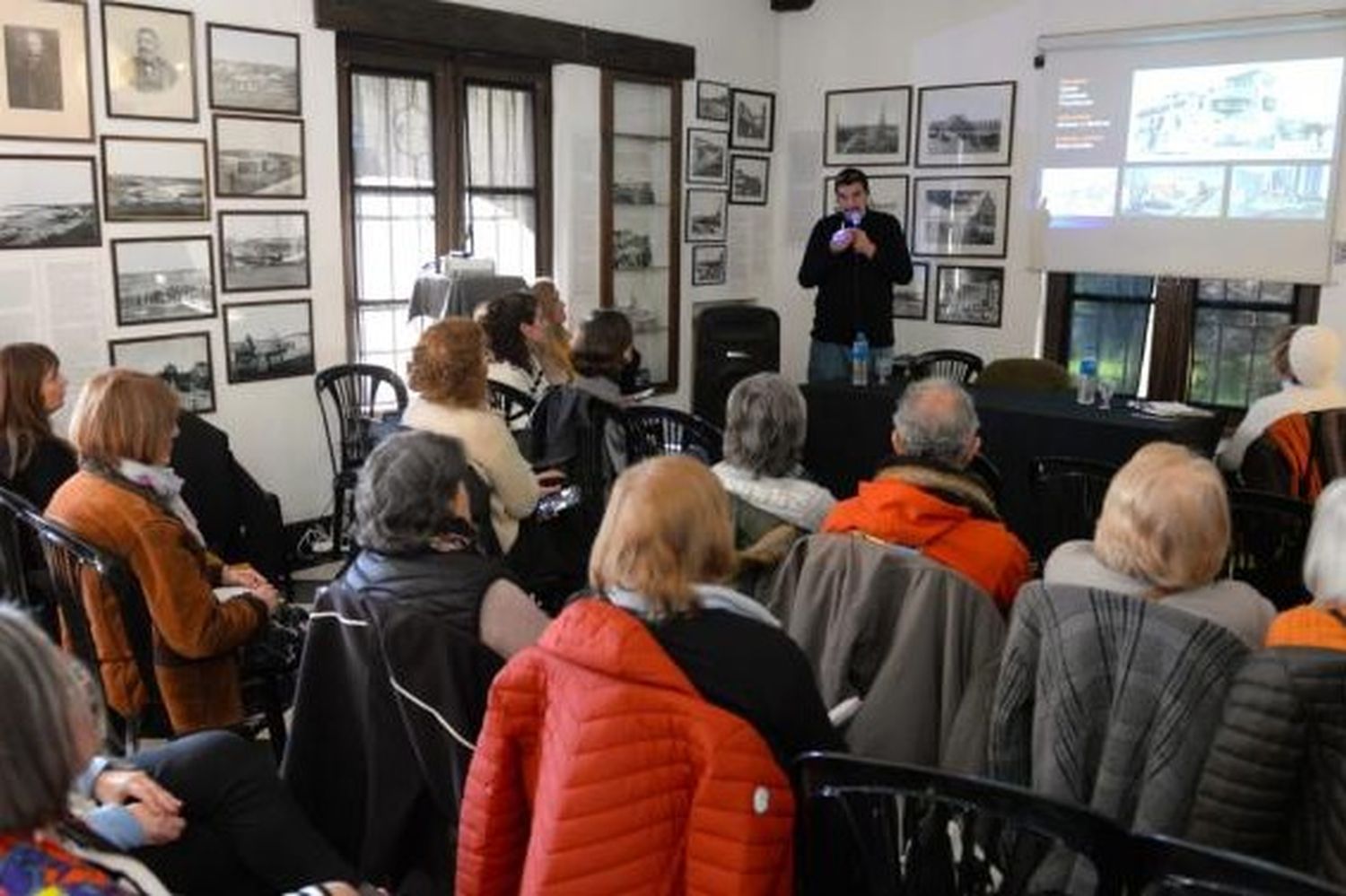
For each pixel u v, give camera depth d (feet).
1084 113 19.69
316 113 15.65
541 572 10.56
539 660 4.95
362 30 15.90
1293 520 9.07
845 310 19.85
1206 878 3.86
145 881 4.20
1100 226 19.75
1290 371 12.01
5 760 3.52
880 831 4.65
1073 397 15.53
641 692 4.62
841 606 6.27
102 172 13.41
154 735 8.09
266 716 8.67
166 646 7.63
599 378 12.66
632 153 20.90
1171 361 19.45
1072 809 4.13
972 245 21.57
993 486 11.71
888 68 22.22
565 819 4.61
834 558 6.38
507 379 13.73
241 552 11.42
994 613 6.00
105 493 7.63
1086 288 20.48
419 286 16.58
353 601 5.97
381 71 16.75
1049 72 20.01
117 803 5.74
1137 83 19.04
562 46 18.78
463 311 16.14
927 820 4.56
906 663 5.98
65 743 3.67
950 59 21.36
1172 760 4.89
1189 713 4.88
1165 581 5.41
